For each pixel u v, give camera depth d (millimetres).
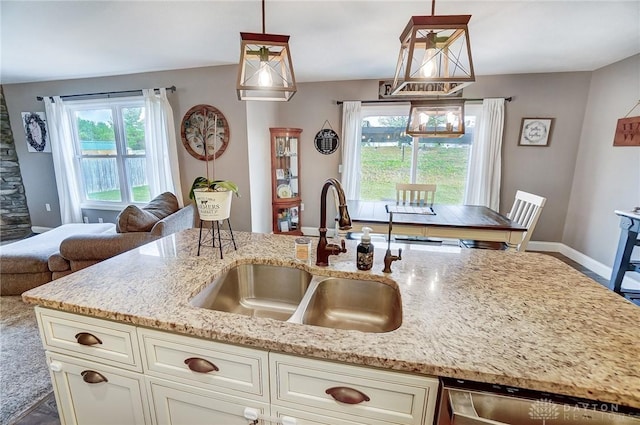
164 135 3760
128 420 1063
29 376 1761
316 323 1184
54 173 4590
